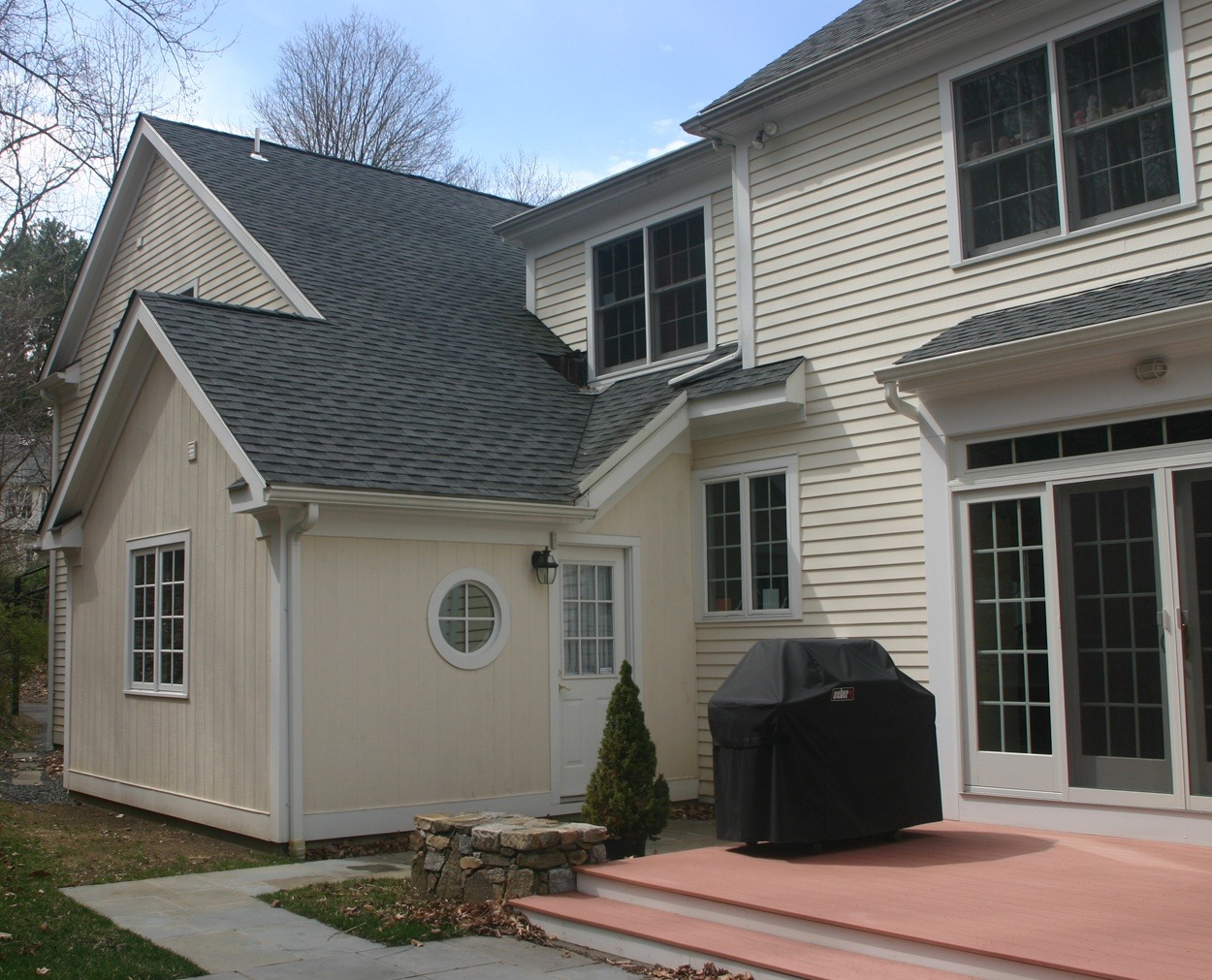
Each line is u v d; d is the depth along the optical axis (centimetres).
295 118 3622
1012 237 918
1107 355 773
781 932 561
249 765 884
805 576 1026
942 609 891
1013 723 838
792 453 1048
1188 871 639
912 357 861
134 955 566
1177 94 821
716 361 1128
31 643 2120
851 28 1094
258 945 593
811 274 1049
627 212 1280
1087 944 486
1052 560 816
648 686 1077
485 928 631
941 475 897
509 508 950
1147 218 831
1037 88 905
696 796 1102
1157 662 759
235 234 1309
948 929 517
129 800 1070
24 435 2497
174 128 1509
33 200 1770
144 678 1071
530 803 977
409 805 904
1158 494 761
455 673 944
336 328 1134
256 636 889
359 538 899
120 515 1125
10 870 755
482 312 1339
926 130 970
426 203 1644
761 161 1102
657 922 593
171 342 969
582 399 1220
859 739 719
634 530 1081
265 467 839
